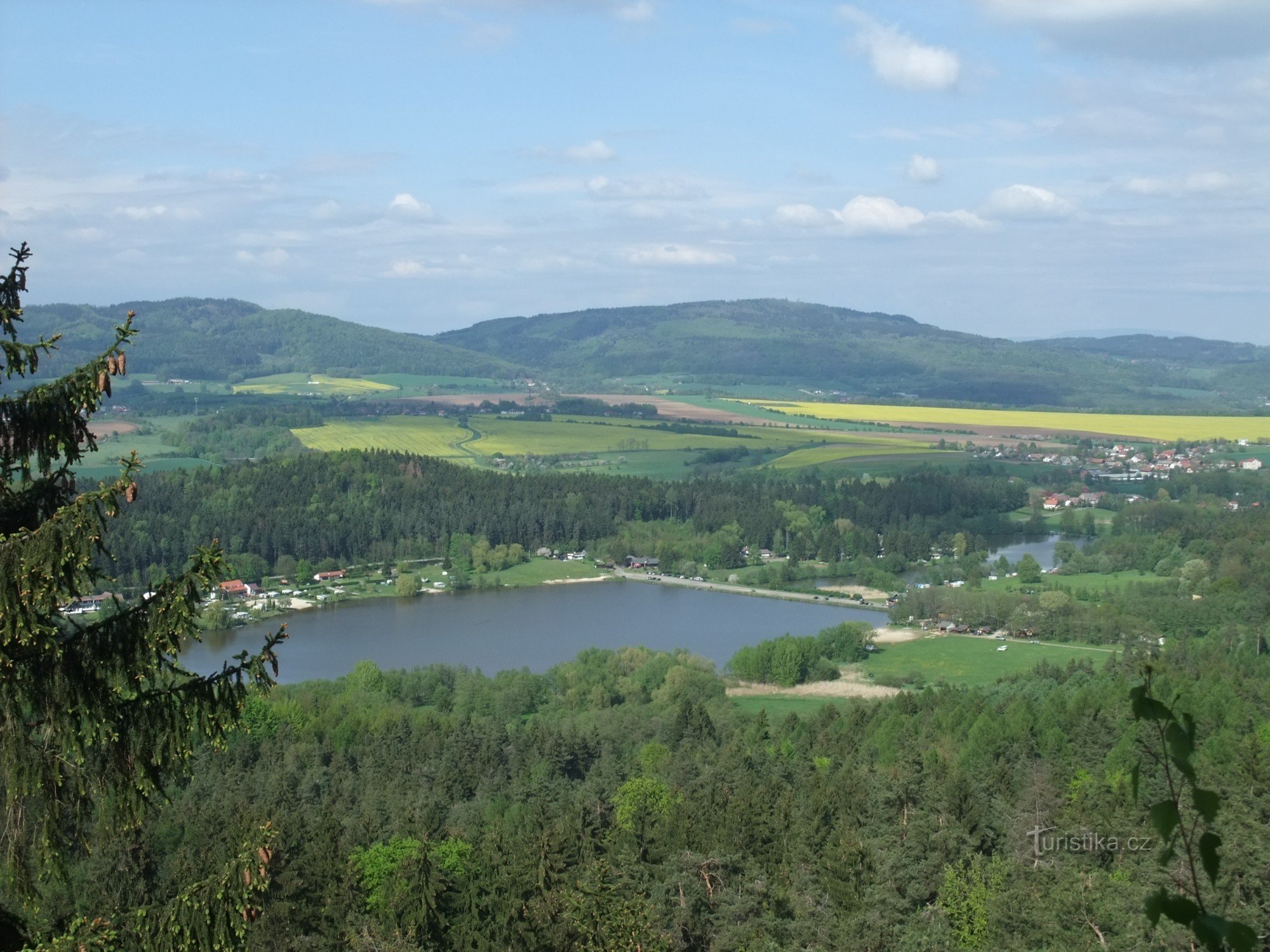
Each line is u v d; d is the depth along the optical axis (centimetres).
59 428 2300
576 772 10812
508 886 6338
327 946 6078
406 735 11369
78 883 5875
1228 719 8994
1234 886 4988
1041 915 5444
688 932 5953
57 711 2177
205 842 7288
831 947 5581
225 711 2303
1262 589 17800
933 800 7006
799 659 15262
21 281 2333
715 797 7719
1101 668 14025
